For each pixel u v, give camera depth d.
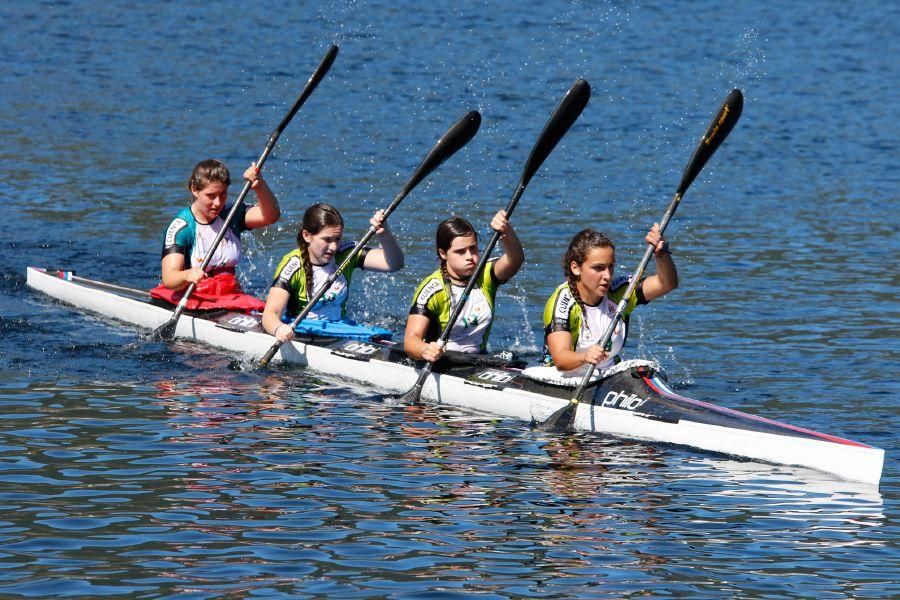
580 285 34.09
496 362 36.62
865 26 134.62
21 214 61.34
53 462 29.84
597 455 31.41
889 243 58.09
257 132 82.50
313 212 40.03
